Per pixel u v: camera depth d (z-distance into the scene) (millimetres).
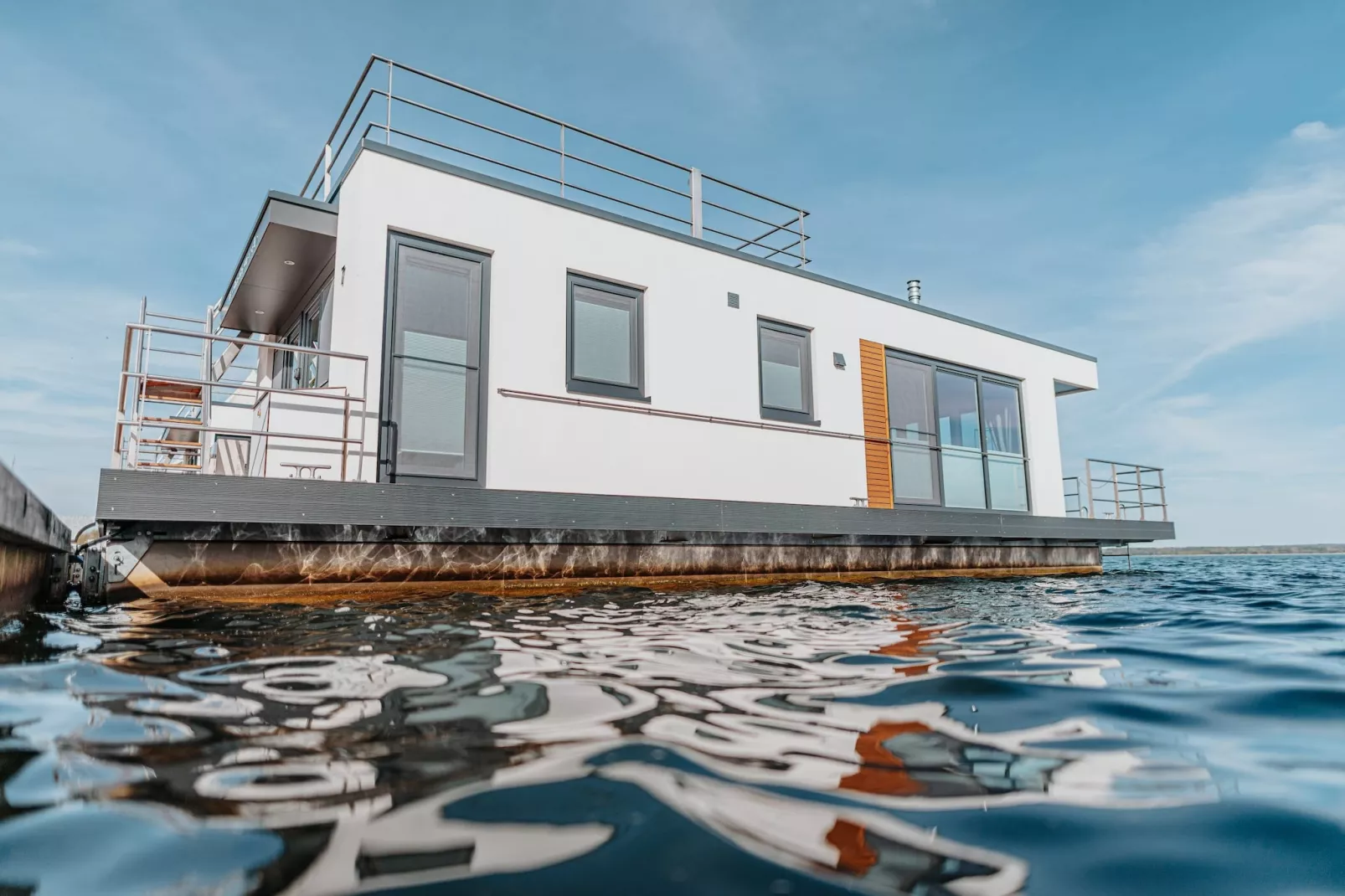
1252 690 1772
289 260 6156
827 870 759
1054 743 1294
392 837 820
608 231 6168
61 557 4031
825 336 7520
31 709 1405
